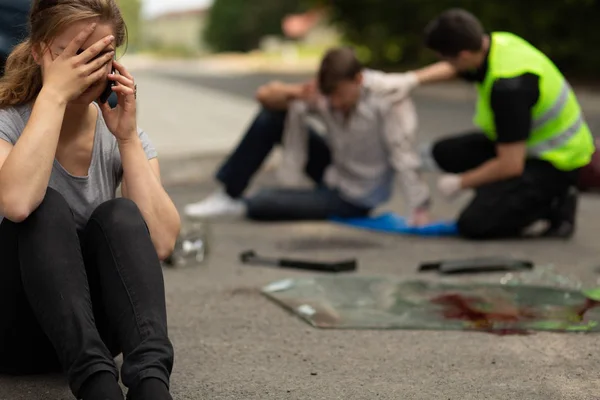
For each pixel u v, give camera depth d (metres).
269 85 8.59
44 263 3.44
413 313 5.27
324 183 8.92
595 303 5.52
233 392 3.99
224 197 8.90
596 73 28.83
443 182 7.94
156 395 3.18
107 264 3.55
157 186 3.94
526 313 5.28
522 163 7.59
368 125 8.39
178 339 4.83
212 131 16.39
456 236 8.05
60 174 3.87
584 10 27.81
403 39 35.81
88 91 3.75
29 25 3.75
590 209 9.35
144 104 23.08
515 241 7.79
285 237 7.97
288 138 8.69
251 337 4.86
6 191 3.50
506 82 7.39
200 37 105.38
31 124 3.59
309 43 83.81
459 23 7.47
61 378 4.11
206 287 6.05
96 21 3.67
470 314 5.25
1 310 3.78
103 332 3.78
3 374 4.16
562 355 4.53
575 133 7.69
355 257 7.10
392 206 9.64
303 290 5.84
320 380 4.15
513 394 3.96
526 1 28.00
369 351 4.60
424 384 4.09
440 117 20.42
